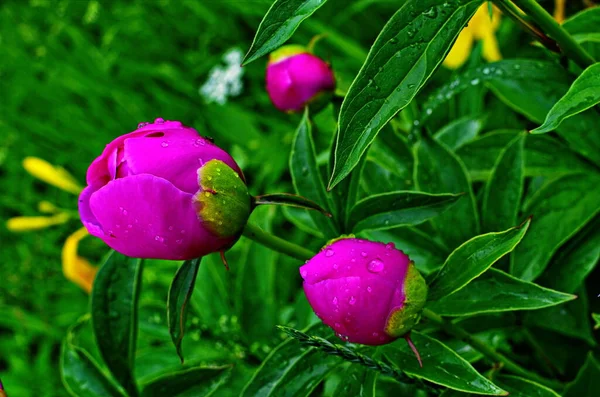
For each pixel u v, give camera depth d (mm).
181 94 1279
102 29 1467
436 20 453
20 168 1326
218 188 472
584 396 568
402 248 596
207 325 689
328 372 517
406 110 666
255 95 1191
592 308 649
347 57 1070
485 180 619
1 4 1618
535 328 633
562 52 501
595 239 578
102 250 1222
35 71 1410
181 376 558
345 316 470
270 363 525
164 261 932
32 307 1254
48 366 1117
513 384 532
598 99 448
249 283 688
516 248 575
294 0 453
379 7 1136
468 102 689
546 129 448
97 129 1296
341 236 495
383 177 619
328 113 689
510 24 835
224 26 1260
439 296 484
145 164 465
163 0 1330
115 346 561
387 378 624
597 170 587
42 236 1248
